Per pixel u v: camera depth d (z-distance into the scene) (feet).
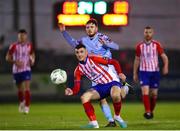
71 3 184.55
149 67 116.57
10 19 241.14
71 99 199.62
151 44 116.57
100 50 95.50
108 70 88.69
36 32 243.19
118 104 89.30
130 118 120.16
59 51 232.73
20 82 143.74
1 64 207.51
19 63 141.18
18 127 94.58
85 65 86.99
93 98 88.02
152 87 118.52
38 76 200.34
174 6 250.16
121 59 208.64
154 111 145.79
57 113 140.97
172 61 215.31
